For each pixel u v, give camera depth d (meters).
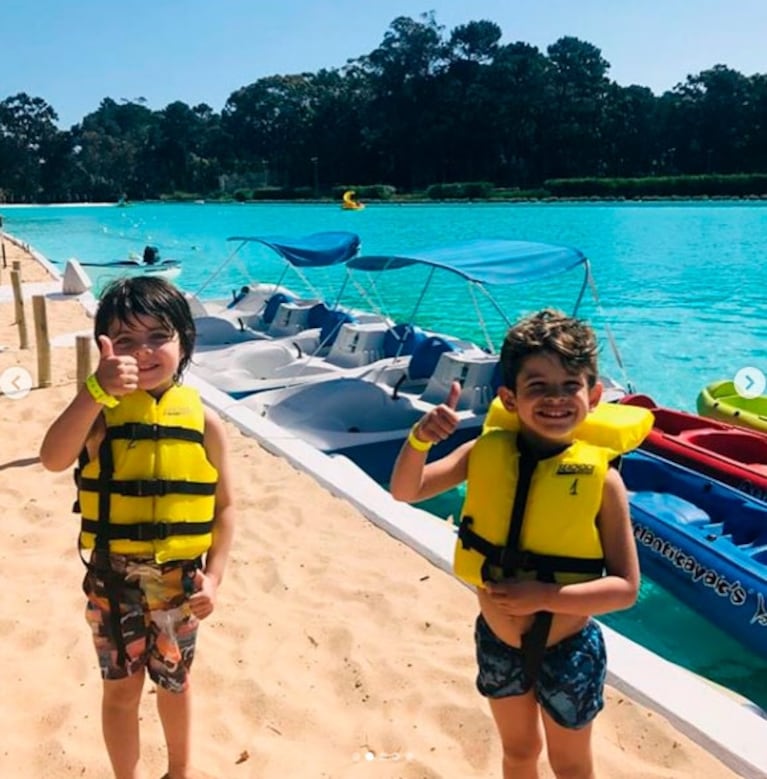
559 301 19.19
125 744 2.82
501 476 2.48
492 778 3.28
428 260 8.86
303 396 8.88
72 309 15.76
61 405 8.57
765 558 5.63
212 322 12.35
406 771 3.29
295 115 98.44
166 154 102.75
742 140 79.81
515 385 2.41
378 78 91.38
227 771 3.27
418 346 10.05
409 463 2.56
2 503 6.00
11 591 4.71
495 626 2.51
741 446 7.66
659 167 84.88
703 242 30.66
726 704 3.63
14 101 100.25
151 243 37.06
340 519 5.79
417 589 4.80
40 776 3.20
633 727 3.53
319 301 13.05
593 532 2.43
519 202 66.94
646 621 5.49
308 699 3.79
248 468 6.80
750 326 16.09
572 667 2.42
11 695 3.72
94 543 2.72
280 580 4.90
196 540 2.77
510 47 88.62
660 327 16.08
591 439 2.55
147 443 2.71
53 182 100.88
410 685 3.88
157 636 2.75
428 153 88.69
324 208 67.25
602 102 84.19
